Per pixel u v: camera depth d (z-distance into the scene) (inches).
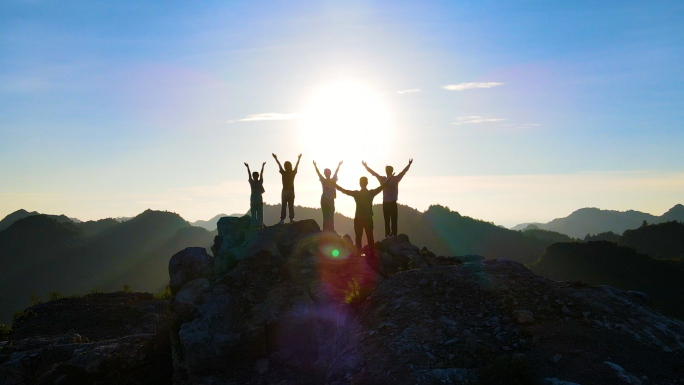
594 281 3718.0
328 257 544.7
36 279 7485.2
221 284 477.4
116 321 719.7
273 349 433.4
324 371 401.4
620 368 314.3
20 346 570.3
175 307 460.1
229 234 590.9
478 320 391.5
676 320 392.8
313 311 449.7
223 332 422.3
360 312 443.5
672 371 315.0
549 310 390.9
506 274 451.5
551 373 316.8
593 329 361.4
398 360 346.6
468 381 317.7
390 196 616.7
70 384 464.4
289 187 616.7
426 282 454.6
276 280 489.1
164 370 468.8
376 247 584.1
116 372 473.4
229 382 399.5
